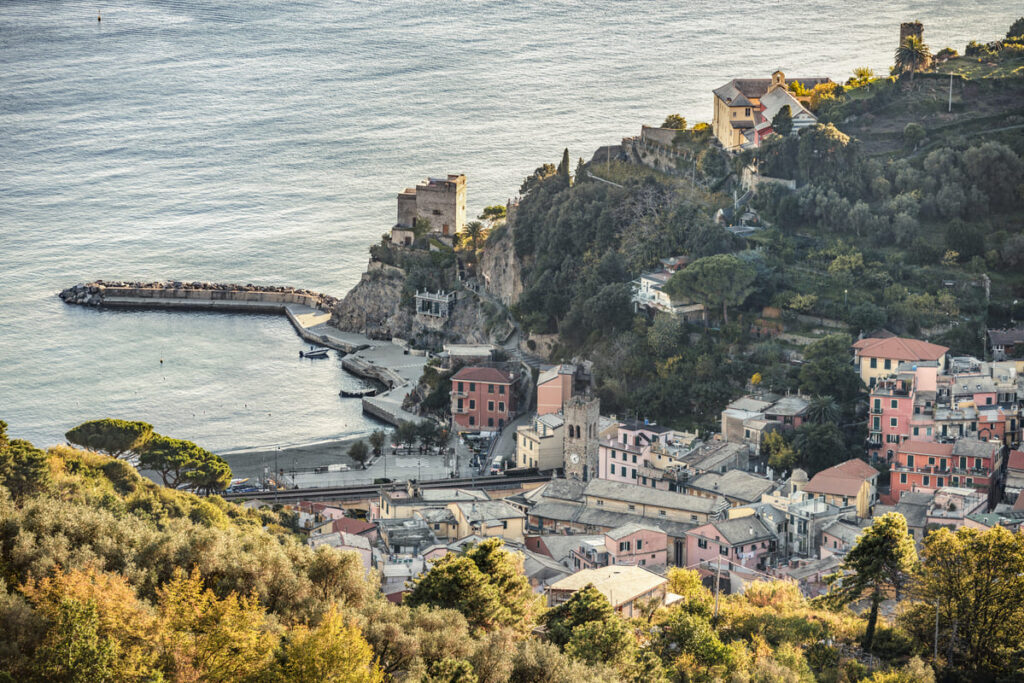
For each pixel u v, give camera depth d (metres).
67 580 141.50
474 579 179.12
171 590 143.25
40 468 195.88
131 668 128.88
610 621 178.50
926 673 185.88
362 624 155.62
